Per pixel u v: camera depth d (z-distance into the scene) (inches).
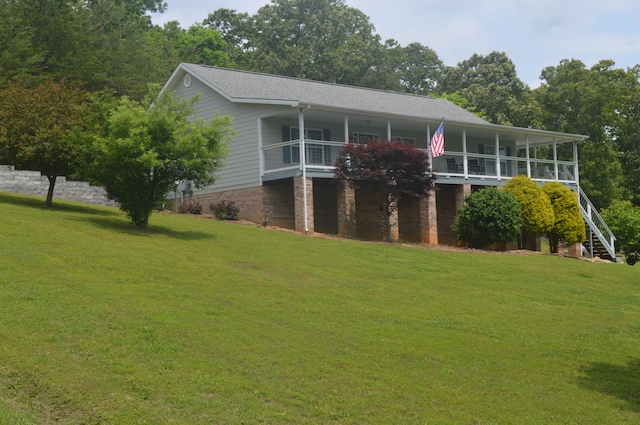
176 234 828.6
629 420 396.5
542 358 506.3
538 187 1204.5
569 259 1097.4
